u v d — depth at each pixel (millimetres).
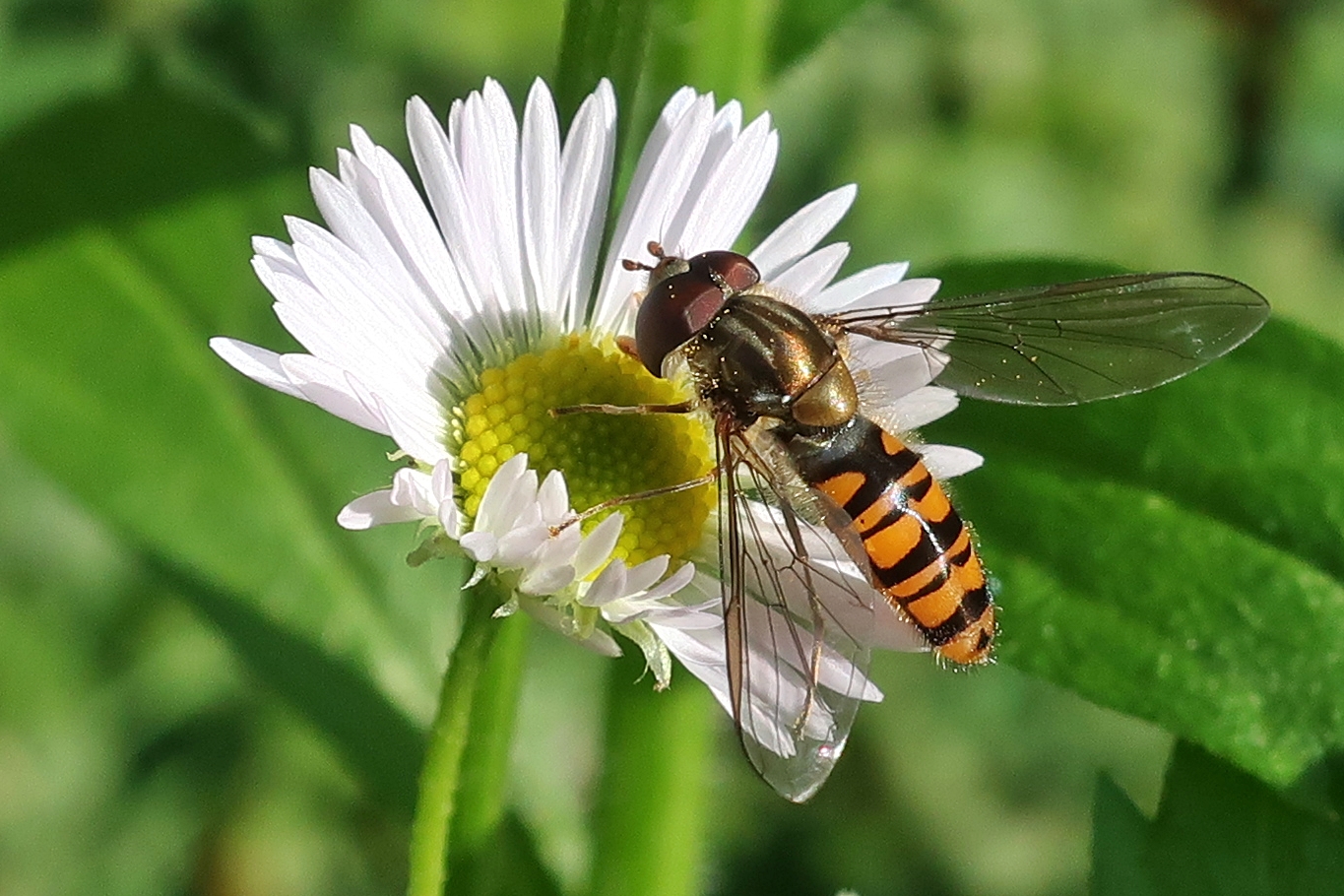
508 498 101
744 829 135
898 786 136
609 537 101
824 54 141
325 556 113
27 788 132
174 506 113
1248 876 106
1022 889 135
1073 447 109
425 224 104
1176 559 108
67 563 133
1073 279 108
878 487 104
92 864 132
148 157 115
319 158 123
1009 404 109
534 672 132
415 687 112
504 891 109
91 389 113
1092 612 108
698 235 106
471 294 105
